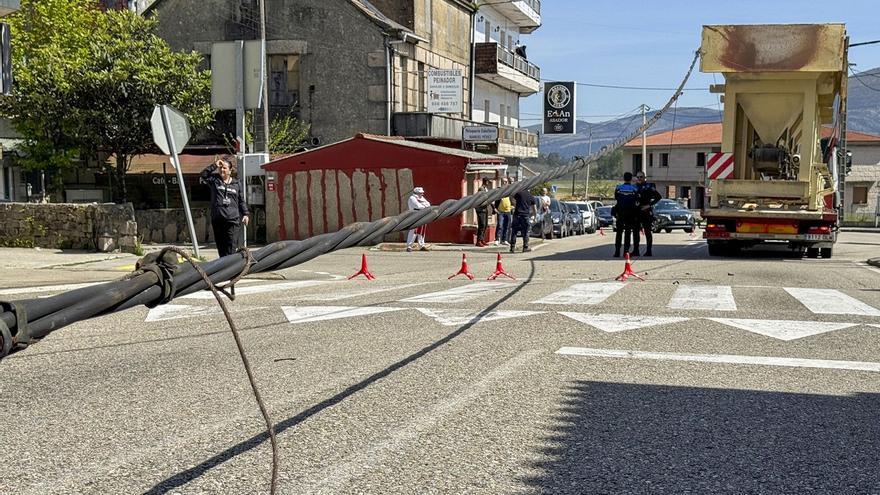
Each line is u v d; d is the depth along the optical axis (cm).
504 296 1206
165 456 504
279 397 640
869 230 5441
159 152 3566
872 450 522
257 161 2855
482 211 2716
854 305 1134
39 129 3061
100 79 2998
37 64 2998
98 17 3312
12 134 3322
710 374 722
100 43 3106
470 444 526
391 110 3672
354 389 663
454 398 636
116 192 3388
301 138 3656
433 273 1681
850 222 6103
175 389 667
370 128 3662
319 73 3688
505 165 3092
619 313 1040
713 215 2028
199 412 600
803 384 691
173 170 3453
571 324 958
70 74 3016
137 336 900
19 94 2986
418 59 3959
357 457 500
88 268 1648
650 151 9044
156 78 3056
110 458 501
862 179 7656
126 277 277
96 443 530
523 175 5747
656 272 1617
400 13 3934
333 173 2872
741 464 494
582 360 771
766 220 2014
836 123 2178
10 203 2094
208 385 680
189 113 3158
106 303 264
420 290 1302
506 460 496
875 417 596
